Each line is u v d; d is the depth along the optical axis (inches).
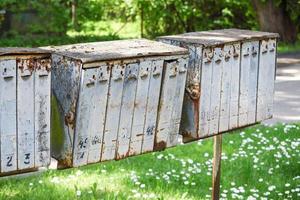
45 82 150.9
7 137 147.2
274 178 287.6
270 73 208.2
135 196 249.0
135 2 854.5
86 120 157.8
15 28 783.1
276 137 362.0
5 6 743.7
